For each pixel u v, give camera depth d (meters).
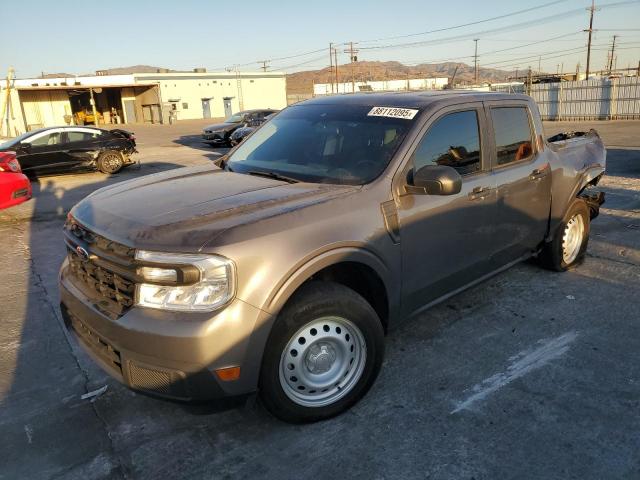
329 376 2.95
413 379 3.40
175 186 3.29
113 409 3.19
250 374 2.59
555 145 4.95
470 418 3.00
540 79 57.97
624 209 7.78
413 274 3.35
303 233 2.70
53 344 4.05
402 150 3.29
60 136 14.04
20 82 47.03
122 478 2.61
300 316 2.71
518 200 4.20
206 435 2.91
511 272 5.25
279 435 2.89
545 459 2.66
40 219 8.78
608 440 2.79
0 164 7.91
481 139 3.88
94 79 50.34
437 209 3.41
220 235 2.51
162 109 51.72
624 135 20.91
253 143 4.14
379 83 76.19
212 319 2.44
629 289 4.78
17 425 3.04
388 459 2.69
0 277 5.68
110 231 2.71
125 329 2.52
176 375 2.47
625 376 3.39
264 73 60.25
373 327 3.00
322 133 3.74
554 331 4.02
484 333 4.01
